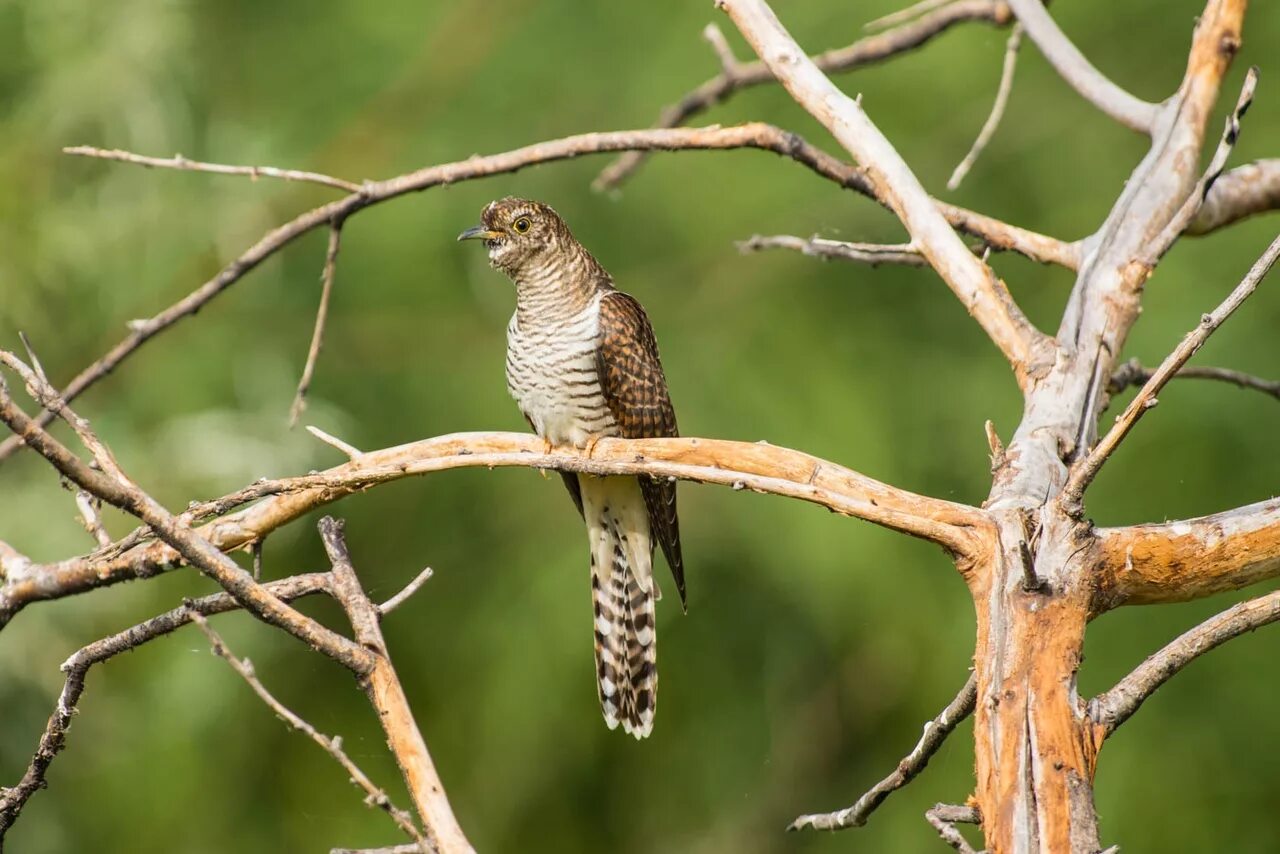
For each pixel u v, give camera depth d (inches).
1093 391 205.8
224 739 502.9
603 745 525.0
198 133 537.6
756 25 234.5
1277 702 483.8
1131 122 249.0
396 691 180.5
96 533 191.0
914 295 543.2
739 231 537.6
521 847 514.9
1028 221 537.0
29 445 161.0
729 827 526.0
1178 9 548.7
